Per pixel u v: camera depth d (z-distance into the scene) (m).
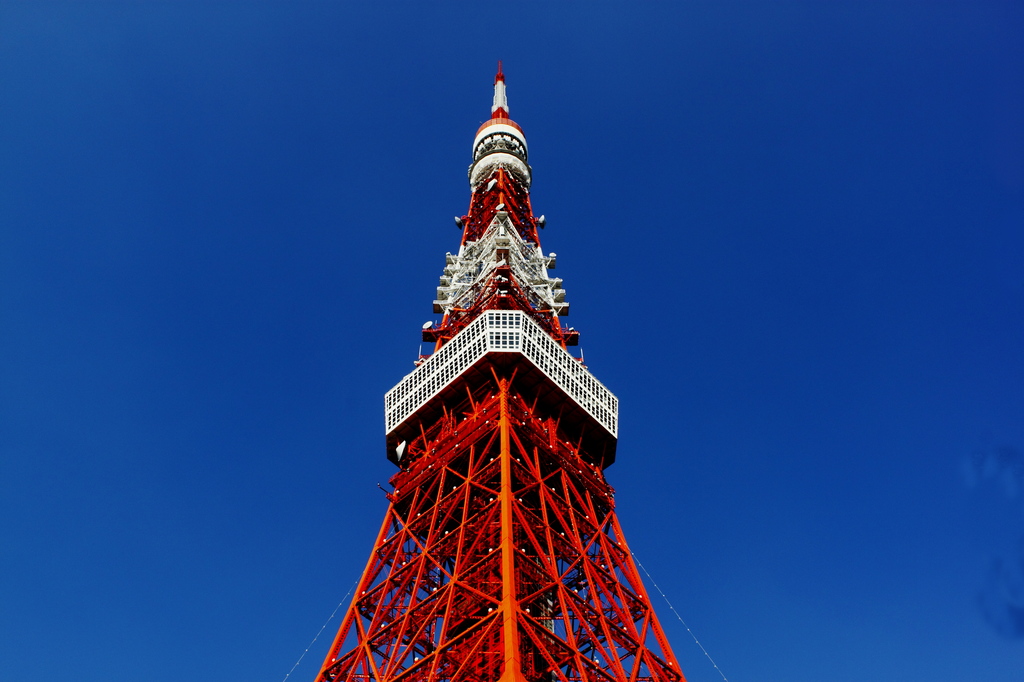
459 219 140.50
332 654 81.69
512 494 84.88
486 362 101.69
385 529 93.31
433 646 80.69
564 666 78.44
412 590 85.06
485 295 117.19
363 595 86.31
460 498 90.38
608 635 78.81
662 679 77.44
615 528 93.00
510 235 131.50
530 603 82.50
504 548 77.44
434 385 104.69
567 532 88.00
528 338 104.00
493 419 95.19
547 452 94.94
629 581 87.62
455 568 81.12
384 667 77.38
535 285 124.62
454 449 95.00
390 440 106.25
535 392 102.88
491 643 77.31
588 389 106.12
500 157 149.00
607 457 105.56
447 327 114.62
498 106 160.38
